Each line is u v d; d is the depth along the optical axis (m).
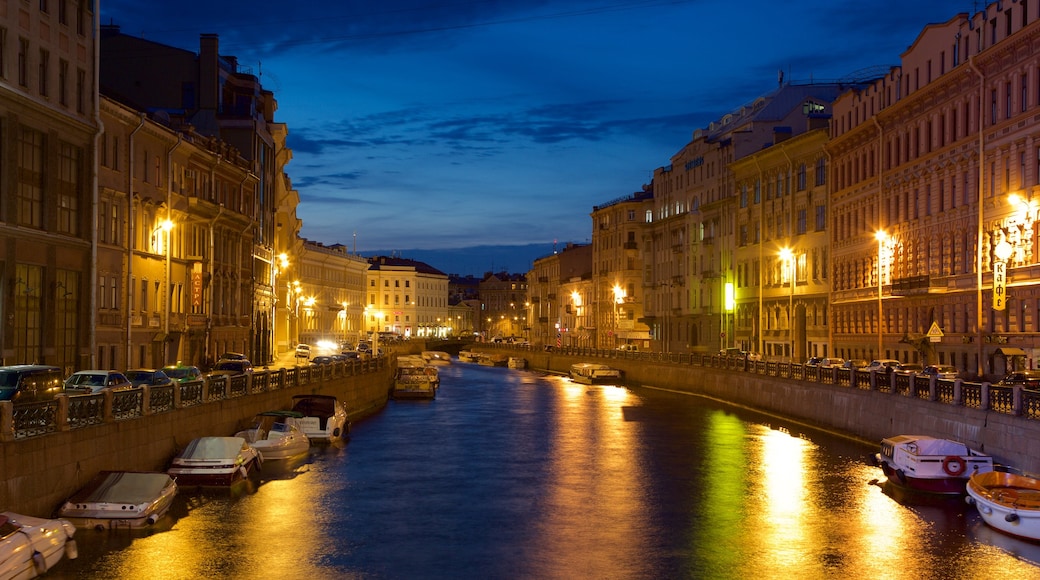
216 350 70.25
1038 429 31.92
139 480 28.88
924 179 65.38
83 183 47.88
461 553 27.19
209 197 69.75
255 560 26.11
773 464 41.50
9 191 41.31
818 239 83.69
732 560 26.62
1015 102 54.06
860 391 48.34
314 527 29.69
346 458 42.78
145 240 57.88
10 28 41.16
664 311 122.81
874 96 74.06
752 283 96.69
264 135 86.00
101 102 50.44
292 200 116.00
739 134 100.81
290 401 49.28
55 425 27.11
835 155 81.06
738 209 100.12
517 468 40.44
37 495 25.91
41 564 23.31
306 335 145.00
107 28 80.44
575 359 112.81
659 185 127.44
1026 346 52.47
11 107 41.22
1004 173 55.50
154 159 59.09
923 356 64.06
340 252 177.25
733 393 69.50
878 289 67.94
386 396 74.50
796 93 102.62
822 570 25.67
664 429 54.19
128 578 24.17
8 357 41.56
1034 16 51.75
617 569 25.81
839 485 36.66
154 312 59.16
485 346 163.38
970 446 36.62
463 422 57.94
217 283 70.88
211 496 33.28
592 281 153.75
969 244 59.53
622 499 34.22
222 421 39.75
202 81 79.62
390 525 30.16
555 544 28.17
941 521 30.70
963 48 60.50
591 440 49.44
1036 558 26.58
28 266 43.41
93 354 48.69
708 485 36.78
